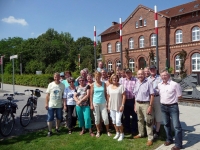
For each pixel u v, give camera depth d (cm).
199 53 2678
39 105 1109
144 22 3253
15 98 1415
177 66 2916
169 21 2969
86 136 591
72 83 640
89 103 605
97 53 6178
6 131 621
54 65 5297
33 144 540
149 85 522
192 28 2766
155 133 565
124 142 532
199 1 2939
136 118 597
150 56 2966
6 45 6919
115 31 3712
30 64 5347
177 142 485
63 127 697
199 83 1748
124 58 3584
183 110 895
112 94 554
